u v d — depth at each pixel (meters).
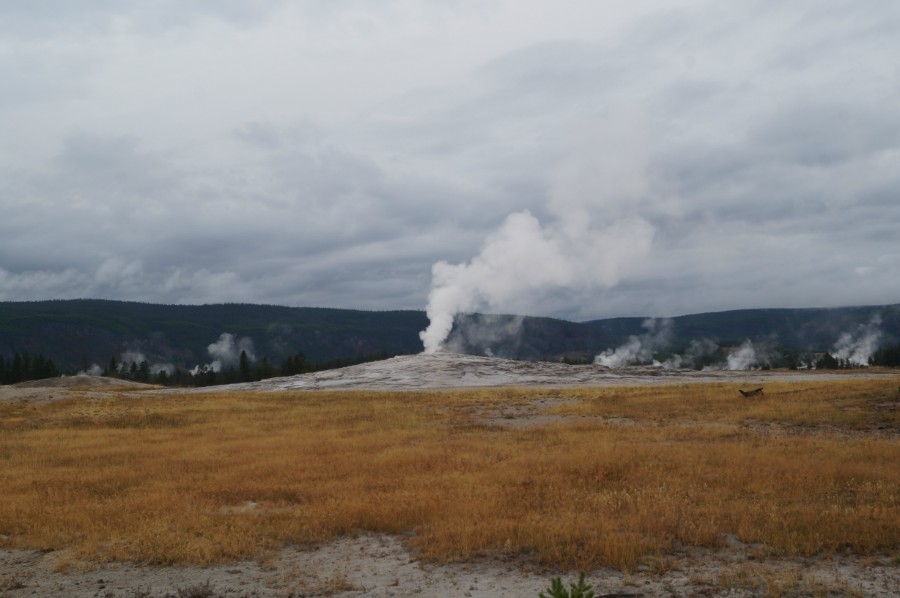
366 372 79.88
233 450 23.75
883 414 27.23
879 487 13.79
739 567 9.34
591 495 13.79
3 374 124.44
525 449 21.62
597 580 9.04
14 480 18.69
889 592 8.37
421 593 8.78
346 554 10.74
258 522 12.54
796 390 38.12
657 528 10.95
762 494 13.66
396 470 17.81
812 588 8.48
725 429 25.33
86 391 56.31
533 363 84.25
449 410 38.69
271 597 8.78
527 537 10.75
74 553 11.09
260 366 128.38
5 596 9.23
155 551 10.86
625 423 29.23
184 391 71.75
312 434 28.34
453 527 11.41
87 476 18.84
